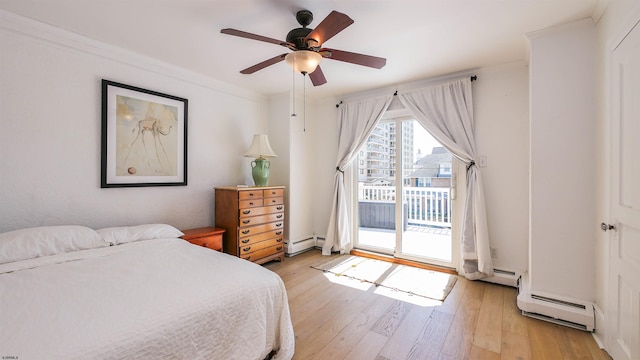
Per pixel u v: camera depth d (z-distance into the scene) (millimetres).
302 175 3977
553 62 2061
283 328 1580
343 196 3820
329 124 4059
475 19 1962
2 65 1956
